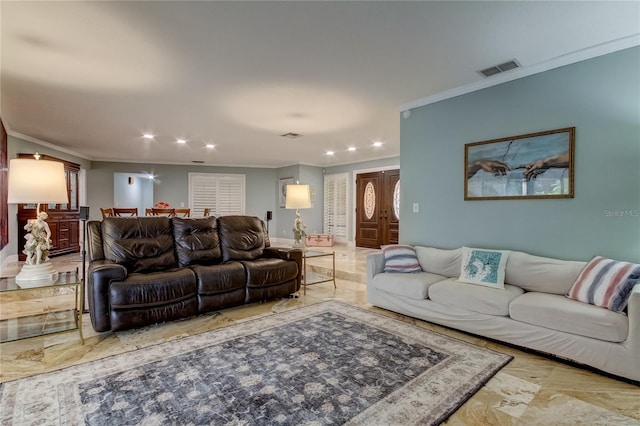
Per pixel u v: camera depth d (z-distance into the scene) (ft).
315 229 29.22
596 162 8.73
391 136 18.16
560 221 9.32
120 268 9.27
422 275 11.21
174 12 6.83
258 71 9.84
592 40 8.17
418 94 11.85
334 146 21.08
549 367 7.45
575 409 5.89
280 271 12.52
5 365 7.41
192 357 7.82
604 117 8.59
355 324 10.07
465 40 8.11
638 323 6.52
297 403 6.01
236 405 5.94
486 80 10.57
